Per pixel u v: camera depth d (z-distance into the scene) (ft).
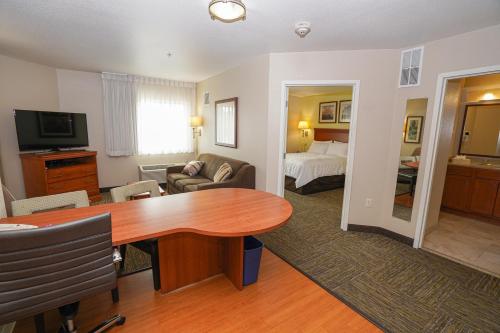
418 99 9.04
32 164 12.32
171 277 6.53
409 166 9.48
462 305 6.32
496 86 12.76
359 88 9.94
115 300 6.14
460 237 10.39
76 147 14.49
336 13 6.66
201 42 9.32
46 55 11.55
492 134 13.15
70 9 6.84
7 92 12.00
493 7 6.06
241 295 6.50
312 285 6.98
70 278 3.75
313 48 9.73
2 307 3.31
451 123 10.12
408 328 5.55
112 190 7.19
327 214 12.75
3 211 6.61
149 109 17.04
